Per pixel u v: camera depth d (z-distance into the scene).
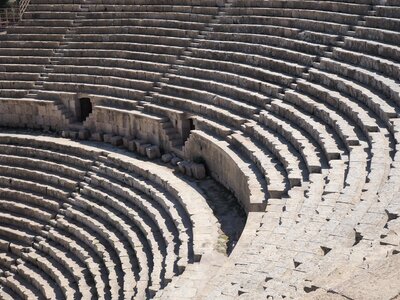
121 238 32.50
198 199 31.48
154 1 44.22
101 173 37.69
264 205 26.27
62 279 32.62
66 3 47.19
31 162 40.59
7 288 35.16
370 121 26.89
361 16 33.75
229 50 38.84
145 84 40.62
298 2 37.59
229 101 35.44
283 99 33.28
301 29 36.28
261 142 31.48
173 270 25.22
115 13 45.16
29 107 44.50
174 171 35.53
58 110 43.44
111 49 44.03
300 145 28.39
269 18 38.25
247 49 37.81
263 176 28.67
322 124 29.42
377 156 23.88
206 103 37.06
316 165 26.03
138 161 37.28
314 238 18.94
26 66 45.59
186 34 41.41
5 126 45.50
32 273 34.59
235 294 17.31
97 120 41.88
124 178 36.06
